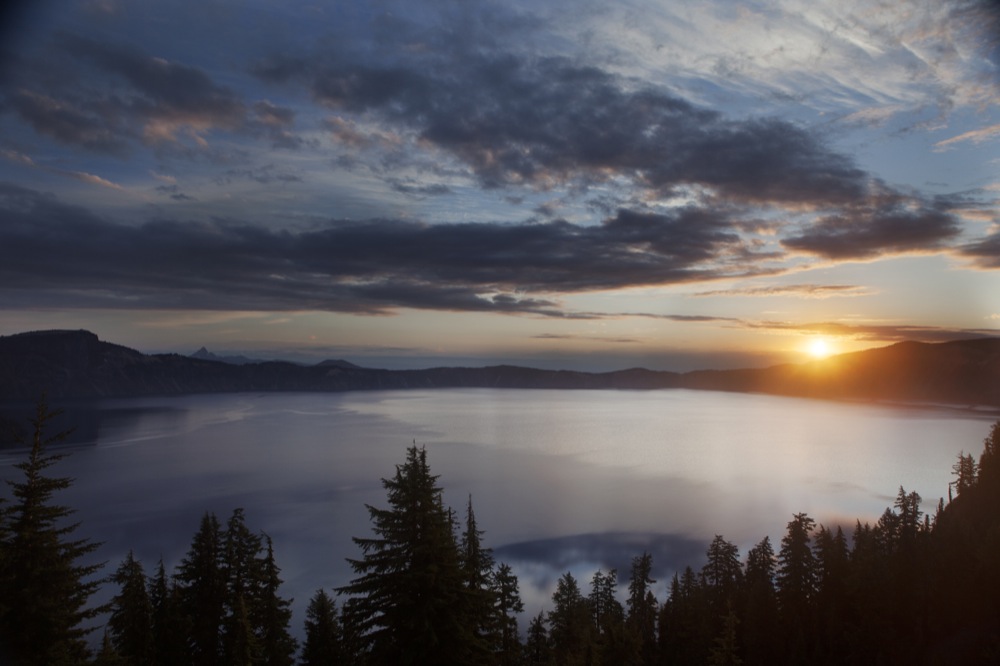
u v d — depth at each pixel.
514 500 184.00
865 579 68.50
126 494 191.62
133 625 40.41
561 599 69.75
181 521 156.00
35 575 23.56
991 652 57.38
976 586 64.69
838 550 76.25
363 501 180.00
